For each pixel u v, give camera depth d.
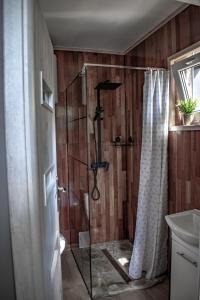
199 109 1.89
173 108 2.10
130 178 2.92
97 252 2.77
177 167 2.04
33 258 0.78
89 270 2.12
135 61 2.69
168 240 2.20
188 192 1.91
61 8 1.89
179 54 1.94
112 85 2.78
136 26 2.25
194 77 1.90
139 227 2.25
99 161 2.84
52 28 2.26
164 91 2.11
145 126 2.22
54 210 1.33
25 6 0.73
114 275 2.28
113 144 2.90
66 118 2.89
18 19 0.72
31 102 0.75
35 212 0.77
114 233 3.00
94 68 2.79
